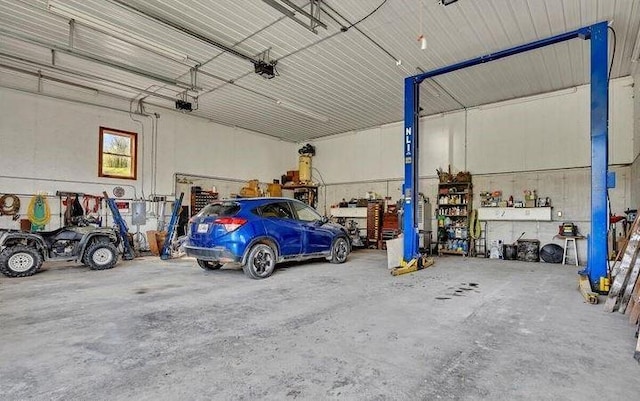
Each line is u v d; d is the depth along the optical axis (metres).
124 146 8.30
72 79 6.94
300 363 2.25
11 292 4.27
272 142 11.90
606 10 4.65
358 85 7.44
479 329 2.92
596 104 4.50
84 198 7.60
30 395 1.85
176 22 5.02
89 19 4.61
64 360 2.30
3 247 5.51
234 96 8.07
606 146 4.42
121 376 2.07
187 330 2.89
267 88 7.60
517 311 3.46
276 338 2.71
